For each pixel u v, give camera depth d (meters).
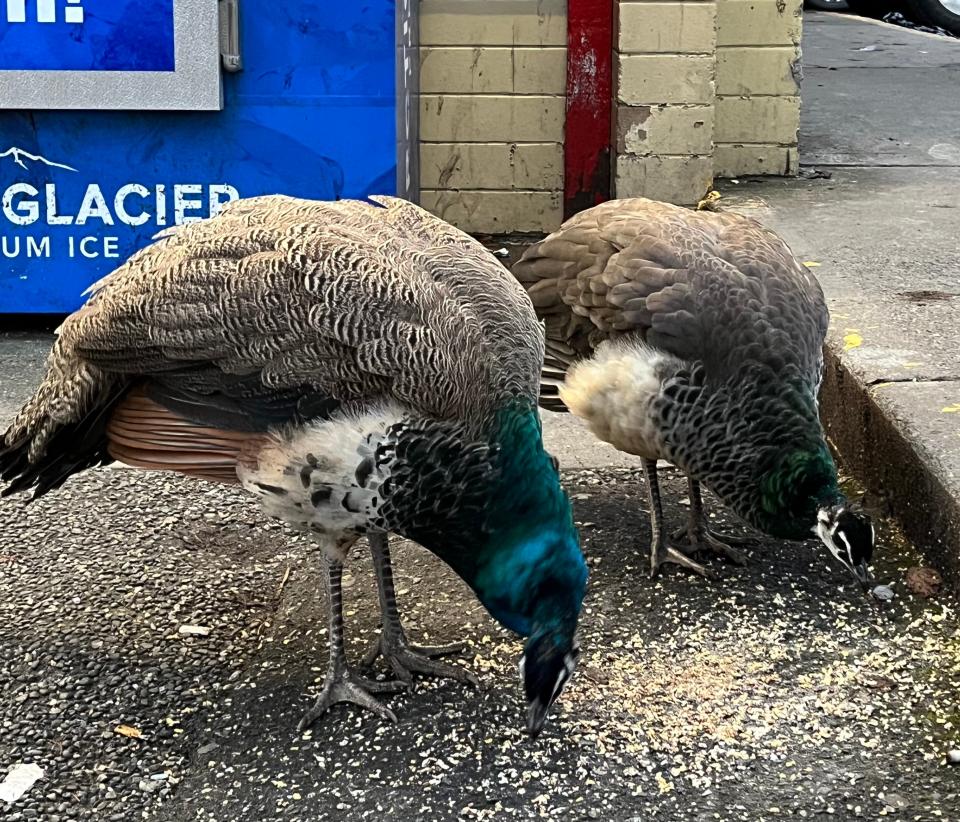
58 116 2.76
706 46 3.21
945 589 1.97
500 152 3.38
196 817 1.57
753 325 1.93
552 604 1.60
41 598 1.99
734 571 2.05
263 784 1.63
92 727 1.73
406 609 1.97
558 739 1.70
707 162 3.28
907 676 1.81
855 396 2.30
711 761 1.65
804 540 2.00
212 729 1.73
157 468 1.71
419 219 1.81
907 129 4.02
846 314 2.54
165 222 2.83
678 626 1.92
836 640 1.89
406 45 2.86
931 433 2.10
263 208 1.79
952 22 6.77
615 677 1.82
